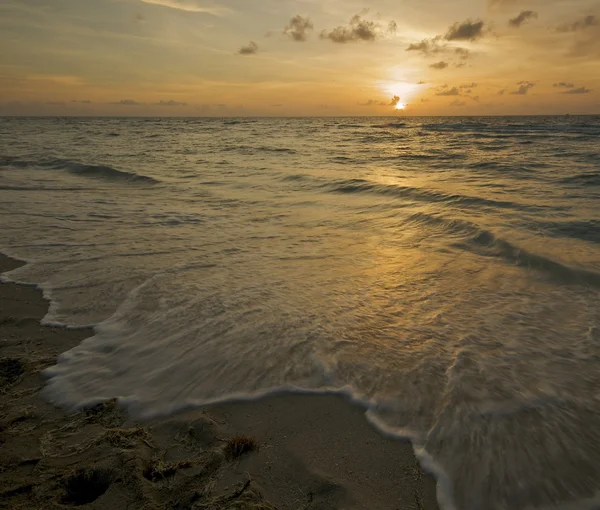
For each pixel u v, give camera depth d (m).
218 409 2.89
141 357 3.47
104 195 10.47
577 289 4.73
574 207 8.16
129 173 13.37
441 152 21.42
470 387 3.04
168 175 13.80
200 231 7.18
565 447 2.48
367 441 2.60
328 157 19.81
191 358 3.45
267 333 3.81
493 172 13.72
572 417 2.72
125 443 2.58
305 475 2.37
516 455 2.44
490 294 4.68
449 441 2.57
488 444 2.53
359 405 2.90
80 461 2.44
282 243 6.52
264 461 2.46
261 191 11.07
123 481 2.29
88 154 20.73
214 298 4.52
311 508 2.16
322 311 4.23
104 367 3.34
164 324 3.98
